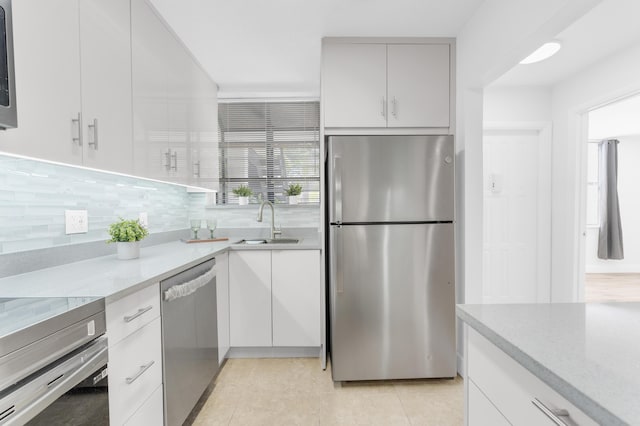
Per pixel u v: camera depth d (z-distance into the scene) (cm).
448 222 221
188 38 232
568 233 307
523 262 337
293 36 234
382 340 221
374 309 221
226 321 248
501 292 337
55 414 86
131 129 169
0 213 133
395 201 218
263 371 242
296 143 340
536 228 336
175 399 159
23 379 79
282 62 271
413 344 223
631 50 246
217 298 227
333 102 238
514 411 72
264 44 243
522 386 69
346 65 238
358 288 220
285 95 336
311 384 224
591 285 507
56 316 87
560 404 58
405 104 239
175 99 224
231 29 222
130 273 142
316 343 257
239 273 256
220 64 273
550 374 56
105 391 107
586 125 297
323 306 246
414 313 222
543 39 162
